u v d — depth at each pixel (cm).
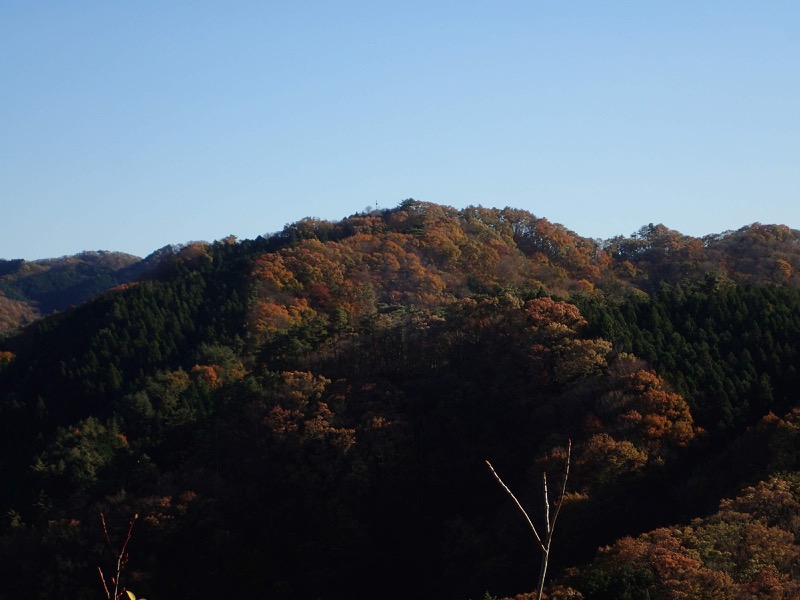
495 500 5488
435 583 5094
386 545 5444
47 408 8025
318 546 5316
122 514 5472
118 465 6278
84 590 4981
